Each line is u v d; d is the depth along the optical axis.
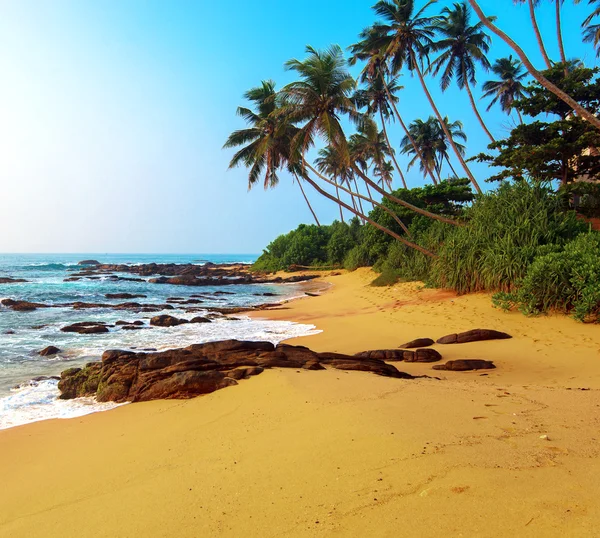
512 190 17.89
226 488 3.58
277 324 17.94
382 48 30.39
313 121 21.94
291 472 3.63
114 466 4.68
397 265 28.59
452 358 10.18
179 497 3.58
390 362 10.05
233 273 57.97
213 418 5.72
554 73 21.94
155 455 4.78
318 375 7.02
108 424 6.38
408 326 14.65
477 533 2.42
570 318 12.22
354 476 3.35
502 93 39.25
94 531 3.30
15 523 3.69
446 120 46.31
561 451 3.52
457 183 35.81
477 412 4.78
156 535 3.06
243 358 8.19
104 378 8.16
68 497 4.09
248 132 26.52
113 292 32.69
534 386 6.61
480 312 14.56
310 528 2.76
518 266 14.91
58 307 23.58
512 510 2.61
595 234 14.57
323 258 53.56
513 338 11.52
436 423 4.34
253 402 5.98
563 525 2.40
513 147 24.00
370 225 35.34
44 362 11.41
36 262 95.69
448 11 33.12
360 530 2.63
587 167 22.95
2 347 13.26
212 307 24.98
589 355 9.30
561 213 16.05
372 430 4.17
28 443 5.89
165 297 30.34
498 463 3.29
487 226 17.50
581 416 4.61
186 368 7.73
